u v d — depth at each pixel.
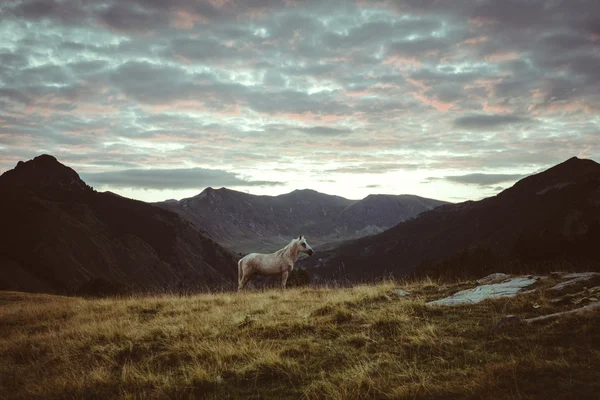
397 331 7.91
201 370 6.55
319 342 7.78
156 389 6.21
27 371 7.84
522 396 4.64
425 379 5.51
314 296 13.57
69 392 6.48
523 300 9.02
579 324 6.82
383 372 6.01
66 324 12.13
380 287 13.10
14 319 13.88
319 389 5.66
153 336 9.06
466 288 11.80
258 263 17.80
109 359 7.76
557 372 5.21
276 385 6.12
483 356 6.18
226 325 9.56
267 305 11.95
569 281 10.02
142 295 18.17
